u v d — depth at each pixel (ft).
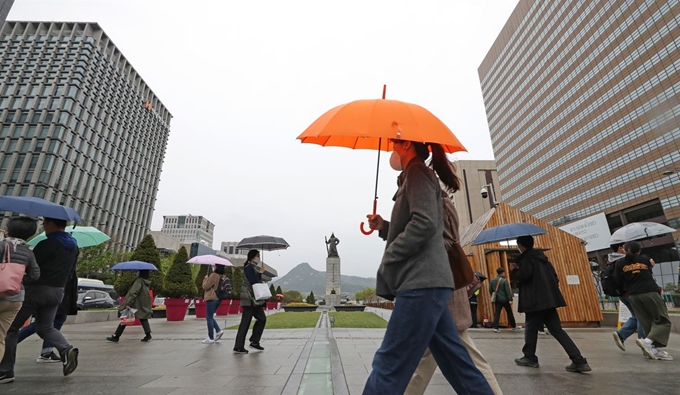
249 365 16.40
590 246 197.06
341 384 12.60
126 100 267.59
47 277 13.82
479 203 324.39
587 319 38.22
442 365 7.06
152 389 11.98
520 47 273.54
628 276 19.16
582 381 13.20
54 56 222.69
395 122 6.63
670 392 11.61
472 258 41.47
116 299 114.01
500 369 15.49
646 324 18.63
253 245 30.50
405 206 6.98
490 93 319.68
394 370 6.01
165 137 331.77
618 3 185.16
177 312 48.42
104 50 242.37
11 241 12.42
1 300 12.05
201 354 19.70
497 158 306.55
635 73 175.94
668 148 160.45
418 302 6.16
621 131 183.73
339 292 111.65
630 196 178.60
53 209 14.80
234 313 72.28
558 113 229.66
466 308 9.31
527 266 16.08
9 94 212.23
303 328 35.73
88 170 222.89
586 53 206.69
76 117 214.69
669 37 159.63
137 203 281.33
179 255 52.03
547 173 239.50
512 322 33.68
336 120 6.77
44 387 12.28
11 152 199.62
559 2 229.86
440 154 8.37
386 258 6.59
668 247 172.96
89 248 131.44
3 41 226.38
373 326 37.47
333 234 117.50
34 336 28.17
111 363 17.01
